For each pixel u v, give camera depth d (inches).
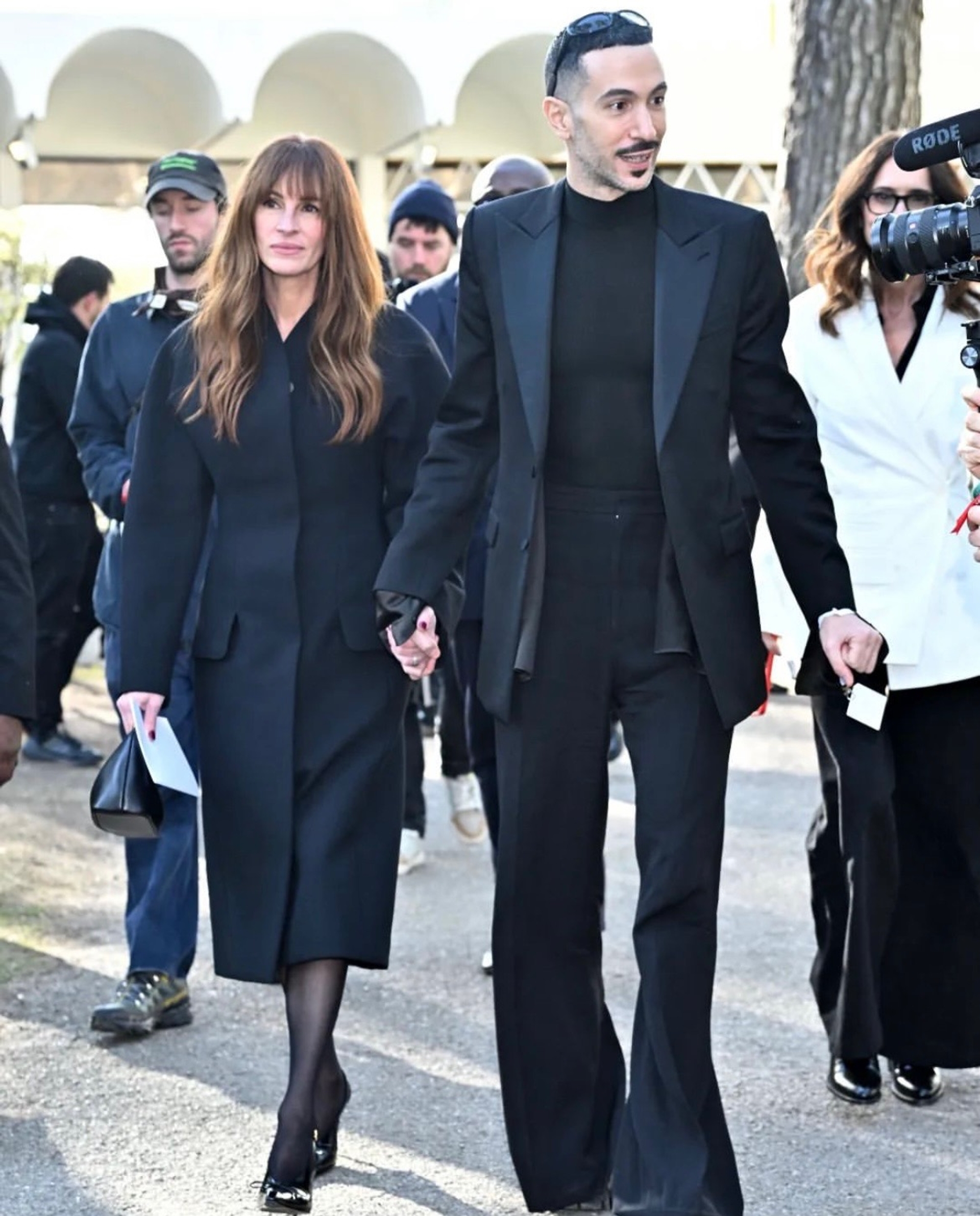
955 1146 171.0
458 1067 193.0
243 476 161.8
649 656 145.9
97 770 358.6
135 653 163.9
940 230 140.6
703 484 143.7
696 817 145.9
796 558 152.1
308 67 598.5
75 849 291.1
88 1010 211.2
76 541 357.7
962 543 173.6
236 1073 191.3
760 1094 183.6
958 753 175.2
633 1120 144.0
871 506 175.2
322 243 161.2
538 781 148.9
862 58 352.5
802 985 218.5
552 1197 153.6
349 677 161.9
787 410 149.3
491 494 213.6
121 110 597.9
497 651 147.1
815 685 151.9
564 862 151.4
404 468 164.6
